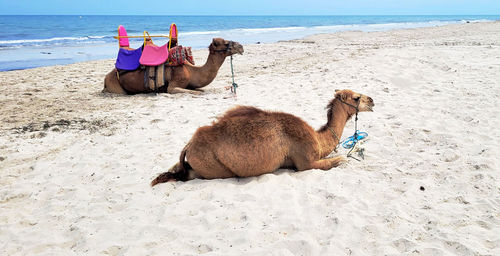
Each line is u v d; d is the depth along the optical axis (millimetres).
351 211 4398
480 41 22359
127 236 4145
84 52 26172
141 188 5340
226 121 5234
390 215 4270
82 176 5820
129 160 6371
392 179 5320
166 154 6598
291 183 5160
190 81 11430
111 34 47531
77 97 11148
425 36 31453
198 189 5125
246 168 5234
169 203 4820
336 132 5777
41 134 7762
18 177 5848
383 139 6910
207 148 5199
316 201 4703
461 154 6008
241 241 3918
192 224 4328
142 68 11156
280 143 5273
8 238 4219
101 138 7516
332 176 5371
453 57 15297
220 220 4344
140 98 10938
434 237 3859
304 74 13477
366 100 5848
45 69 16547
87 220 4512
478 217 4219
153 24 76875
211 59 11117
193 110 9391
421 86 11031
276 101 10000
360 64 14039
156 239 4059
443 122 7711
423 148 6469
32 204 5023
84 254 3846
